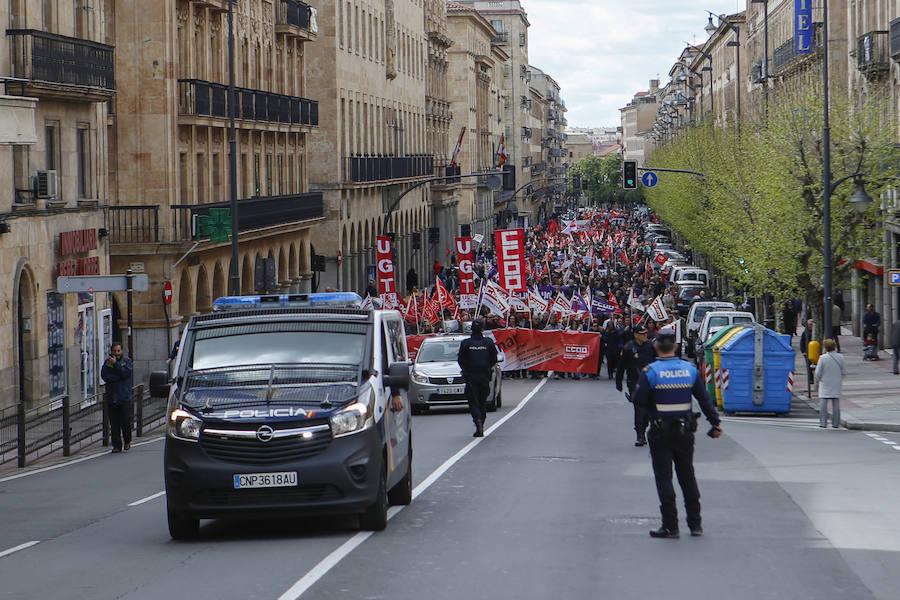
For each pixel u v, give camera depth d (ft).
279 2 229.25
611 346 182.39
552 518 56.44
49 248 135.95
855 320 226.58
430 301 204.85
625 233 533.55
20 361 131.75
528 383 178.40
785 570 44.27
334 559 46.52
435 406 143.43
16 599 41.42
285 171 236.84
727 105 437.17
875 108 171.83
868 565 45.27
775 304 177.78
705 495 64.23
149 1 169.17
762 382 125.70
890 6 197.98
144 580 44.01
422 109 396.98
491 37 586.45
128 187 170.09
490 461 81.56
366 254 304.91
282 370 54.49
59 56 135.64
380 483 52.90
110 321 155.74
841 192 163.53
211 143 188.75
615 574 43.50
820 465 78.64
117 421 105.19
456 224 472.85
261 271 164.55
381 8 325.01
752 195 197.67
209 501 51.47
